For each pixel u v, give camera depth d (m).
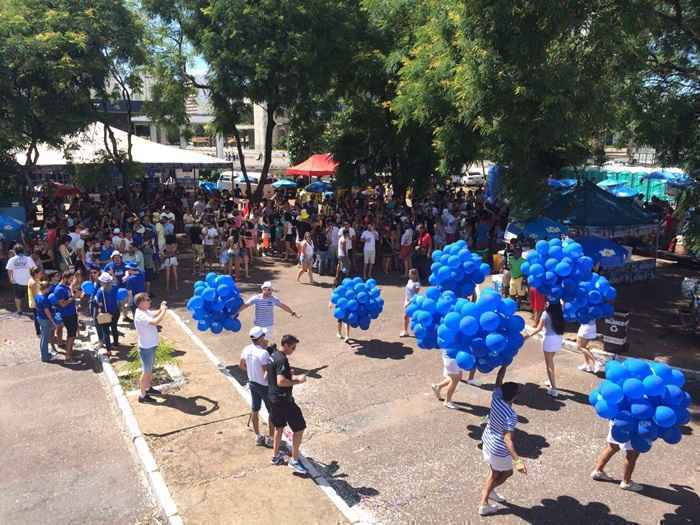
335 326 13.62
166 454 7.76
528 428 8.54
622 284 17.83
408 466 7.55
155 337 9.40
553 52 12.84
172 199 27.98
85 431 8.66
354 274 19.00
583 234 15.81
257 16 21.12
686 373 10.54
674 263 21.08
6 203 22.14
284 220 22.09
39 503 6.88
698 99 14.09
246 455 7.75
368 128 25.59
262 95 22.33
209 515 6.42
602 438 8.23
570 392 9.80
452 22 14.05
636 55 13.00
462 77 13.35
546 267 9.77
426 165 25.22
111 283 11.81
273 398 7.18
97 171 24.81
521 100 12.66
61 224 19.95
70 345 11.55
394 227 20.34
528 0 11.55
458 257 10.75
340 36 22.03
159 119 25.09
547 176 15.54
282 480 7.13
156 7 22.78
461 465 7.56
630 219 15.70
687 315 14.03
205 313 10.80
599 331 13.11
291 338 7.24
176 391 9.91
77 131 22.09
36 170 26.48
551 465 7.53
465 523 6.38
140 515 6.67
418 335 9.32
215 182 45.41
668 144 14.02
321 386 10.14
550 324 9.55
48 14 18.80
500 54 12.61
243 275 19.06
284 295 16.58
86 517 6.62
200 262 19.06
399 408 9.25
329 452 7.94
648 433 6.22
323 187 35.41
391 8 22.19
